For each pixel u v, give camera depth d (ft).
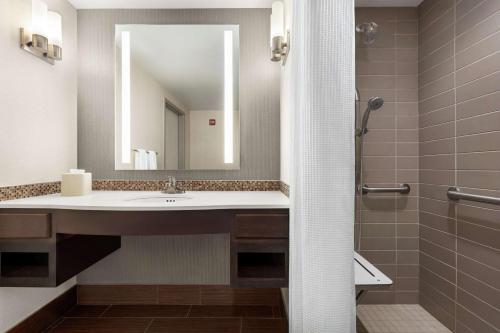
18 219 4.80
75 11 7.11
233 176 7.27
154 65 7.22
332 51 3.60
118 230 4.79
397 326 5.23
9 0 5.16
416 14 5.79
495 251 4.66
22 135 5.47
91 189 6.75
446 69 5.28
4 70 5.07
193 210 4.86
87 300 7.20
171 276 7.24
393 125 5.78
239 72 7.23
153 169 7.21
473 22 4.88
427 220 5.57
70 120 6.91
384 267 5.72
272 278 4.90
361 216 5.75
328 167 3.59
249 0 6.91
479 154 4.83
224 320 6.56
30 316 5.73
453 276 5.16
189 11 7.22
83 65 7.18
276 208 4.91
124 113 7.20
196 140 7.23
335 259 3.56
